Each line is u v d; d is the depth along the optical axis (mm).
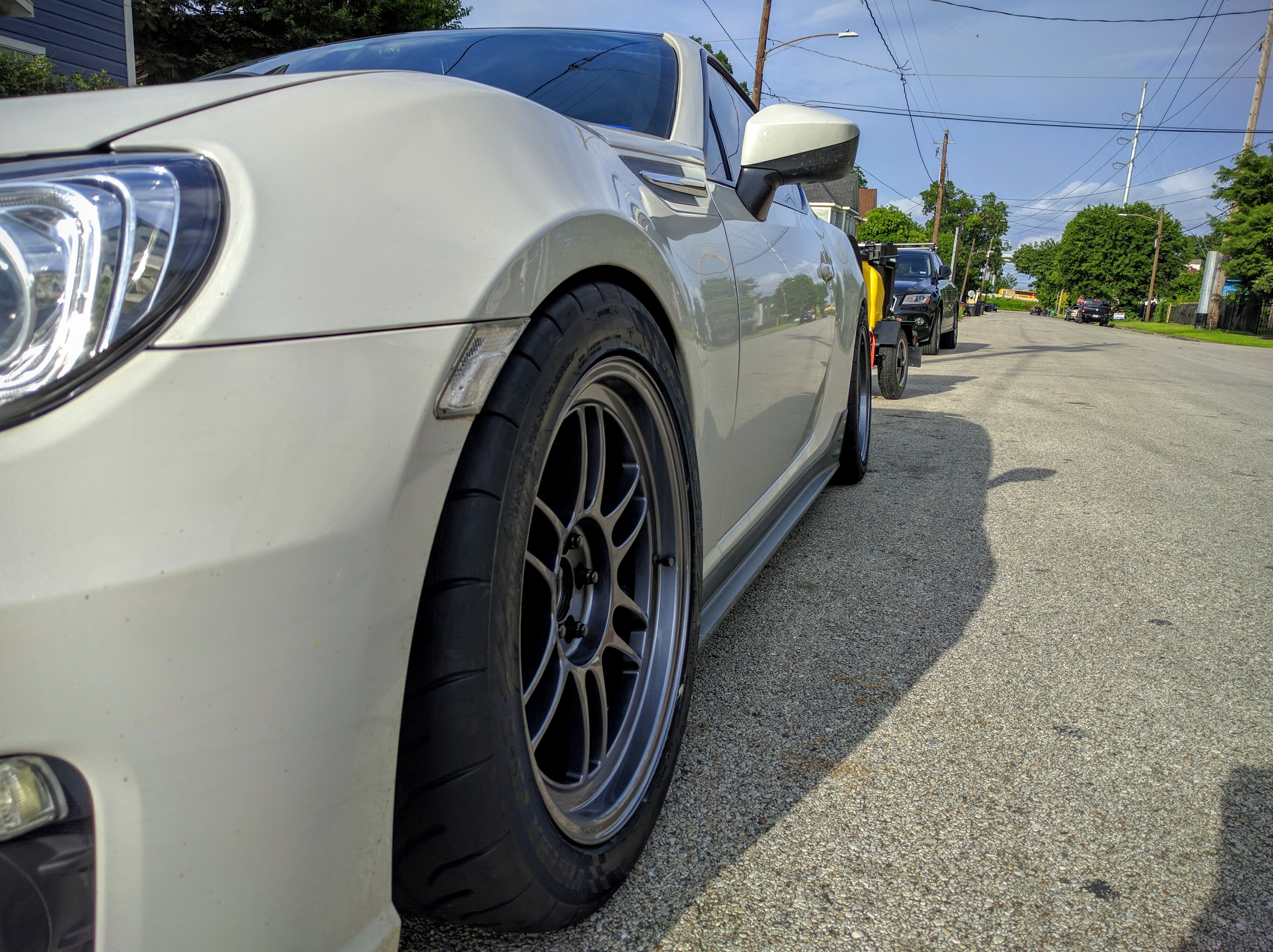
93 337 681
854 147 1896
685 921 1253
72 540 648
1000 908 1304
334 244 815
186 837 686
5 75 8273
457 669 904
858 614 2549
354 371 790
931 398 7828
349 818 803
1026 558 3121
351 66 1895
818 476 3219
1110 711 1973
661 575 1457
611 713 1379
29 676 638
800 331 2379
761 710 1937
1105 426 6426
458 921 1049
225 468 701
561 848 1084
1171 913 1304
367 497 785
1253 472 4820
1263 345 28109
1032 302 128375
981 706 1982
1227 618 2586
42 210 714
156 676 666
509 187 1031
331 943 803
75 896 670
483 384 915
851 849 1438
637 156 1554
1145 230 77375
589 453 1265
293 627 732
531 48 1954
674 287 1415
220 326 719
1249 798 1627
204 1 14203
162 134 824
